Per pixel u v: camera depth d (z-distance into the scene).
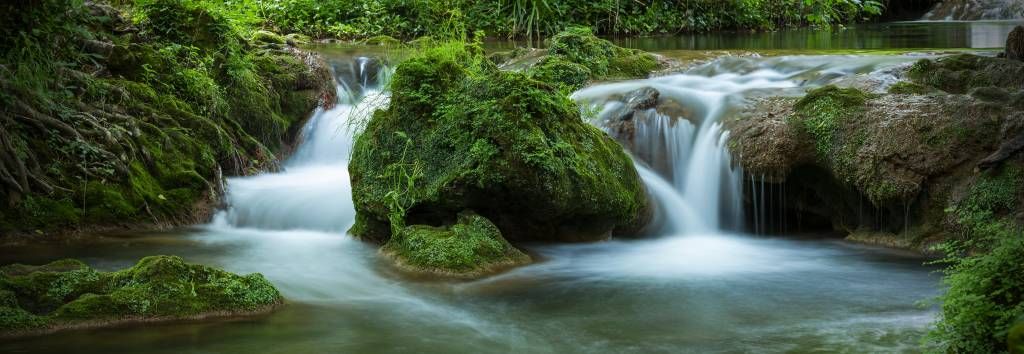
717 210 10.17
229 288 7.04
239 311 6.94
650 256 9.01
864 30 23.09
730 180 10.02
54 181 9.77
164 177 10.56
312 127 13.06
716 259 8.89
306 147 12.97
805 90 11.09
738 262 8.76
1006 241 5.58
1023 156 8.62
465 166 8.87
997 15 27.38
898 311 7.04
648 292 7.68
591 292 7.69
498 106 8.97
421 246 8.47
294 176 11.89
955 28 23.31
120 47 11.70
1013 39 11.16
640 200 9.69
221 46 12.72
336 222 10.12
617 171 9.53
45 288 6.82
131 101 11.12
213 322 6.75
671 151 10.58
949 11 28.03
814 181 10.01
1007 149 8.63
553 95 9.42
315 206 10.35
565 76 12.51
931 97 9.58
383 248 9.03
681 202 10.29
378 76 13.99
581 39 13.56
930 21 27.30
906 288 7.72
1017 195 8.45
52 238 9.37
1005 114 9.04
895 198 9.10
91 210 9.77
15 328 6.33
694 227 10.16
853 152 9.38
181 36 12.65
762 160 9.70
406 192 9.13
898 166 9.13
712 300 7.42
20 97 9.86
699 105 10.84
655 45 18.89
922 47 17.23
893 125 9.29
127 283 6.98
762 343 6.32
